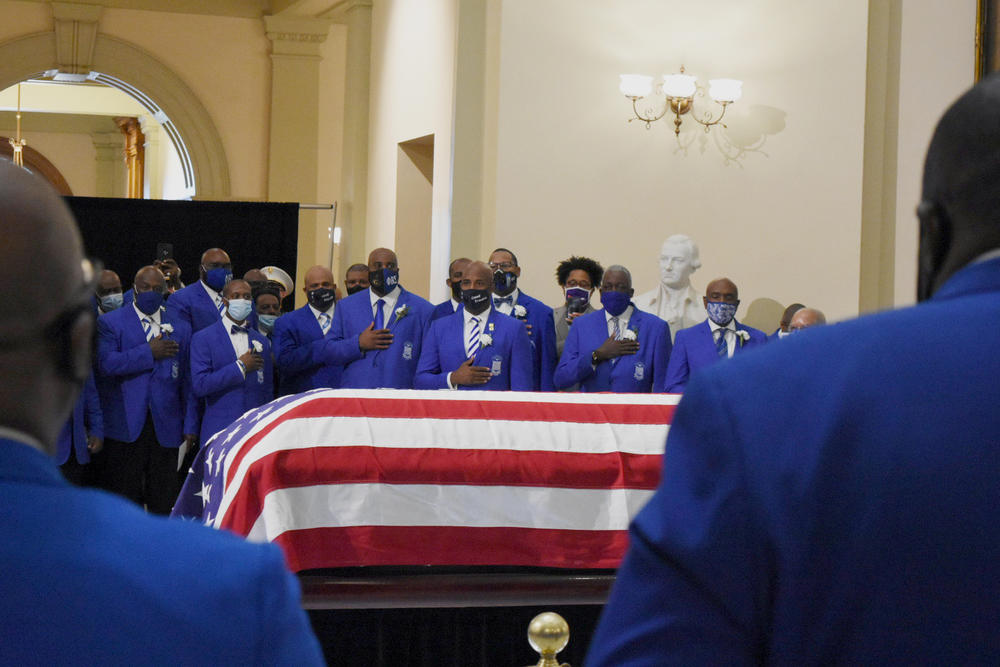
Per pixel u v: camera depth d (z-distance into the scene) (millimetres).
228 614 877
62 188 22719
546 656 1979
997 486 931
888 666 938
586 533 3414
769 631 979
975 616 921
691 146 8156
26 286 896
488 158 8078
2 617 825
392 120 10188
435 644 3426
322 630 3352
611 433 3512
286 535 3193
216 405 6559
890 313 1039
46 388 924
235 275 9914
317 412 3377
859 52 7910
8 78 13195
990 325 988
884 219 7895
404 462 3332
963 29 7516
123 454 6746
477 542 3346
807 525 958
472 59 8086
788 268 8109
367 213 10992
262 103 13828
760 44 8117
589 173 8086
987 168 1021
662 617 981
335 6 12922
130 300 7164
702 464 1009
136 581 864
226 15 13672
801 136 8055
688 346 5918
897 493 941
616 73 8109
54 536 864
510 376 5500
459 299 6668
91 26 13281
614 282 5859
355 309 6492
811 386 1000
